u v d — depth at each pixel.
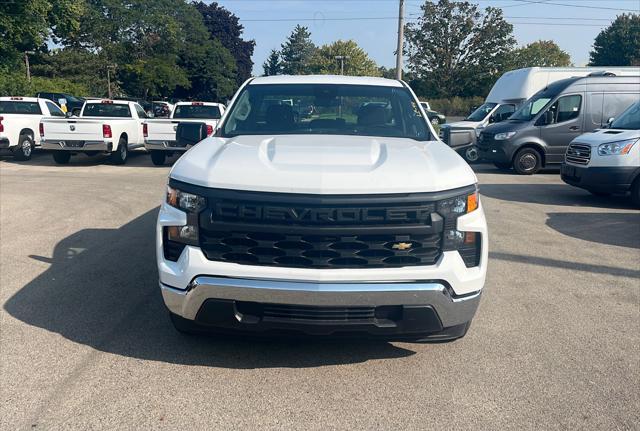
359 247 3.25
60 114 18.11
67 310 4.59
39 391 3.32
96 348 3.90
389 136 4.51
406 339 3.51
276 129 4.57
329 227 3.21
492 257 6.36
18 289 5.09
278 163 3.43
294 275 3.21
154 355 3.80
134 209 8.84
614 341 4.12
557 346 4.04
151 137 15.09
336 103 4.79
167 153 15.97
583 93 13.87
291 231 3.22
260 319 3.31
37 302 4.76
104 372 3.56
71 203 9.34
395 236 3.26
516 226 7.97
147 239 6.93
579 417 3.12
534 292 5.20
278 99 4.82
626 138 9.38
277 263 3.27
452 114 58.75
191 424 3.02
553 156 14.06
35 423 3.00
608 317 4.60
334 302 3.20
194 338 4.07
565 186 12.07
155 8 67.62
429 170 3.42
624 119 10.27
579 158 9.95
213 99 73.31
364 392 3.38
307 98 4.83
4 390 3.33
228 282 3.26
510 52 67.81
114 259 6.07
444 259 3.31
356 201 3.21
